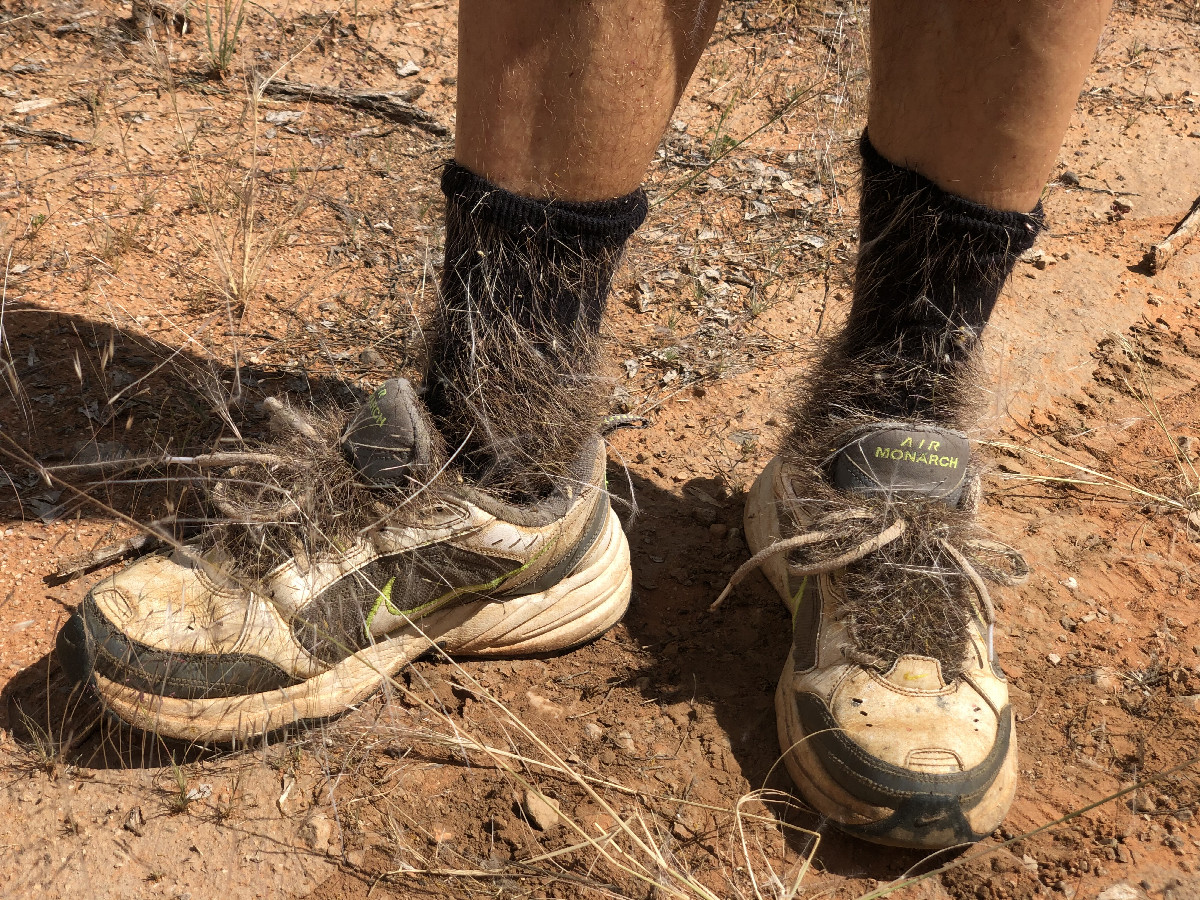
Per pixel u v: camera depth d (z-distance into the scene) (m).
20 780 1.60
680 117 3.55
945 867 1.54
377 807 1.64
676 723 1.80
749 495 2.15
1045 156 1.53
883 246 1.68
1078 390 2.66
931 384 1.74
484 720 1.78
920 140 1.55
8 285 2.47
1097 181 3.44
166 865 1.53
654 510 2.21
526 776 1.70
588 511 1.78
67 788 1.60
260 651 1.59
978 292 1.68
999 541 1.88
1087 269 3.06
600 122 1.40
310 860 1.56
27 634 1.80
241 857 1.55
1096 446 2.49
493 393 1.64
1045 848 1.63
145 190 2.87
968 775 1.53
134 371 2.31
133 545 1.94
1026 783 1.73
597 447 1.79
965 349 1.73
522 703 1.81
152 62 3.25
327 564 1.61
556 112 1.39
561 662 1.90
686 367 2.60
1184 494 2.36
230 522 1.60
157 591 1.59
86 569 1.90
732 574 2.08
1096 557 2.20
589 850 1.60
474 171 1.47
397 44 3.65
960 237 1.59
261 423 2.22
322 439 1.67
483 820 1.64
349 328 2.55
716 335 2.71
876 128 1.62
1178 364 2.76
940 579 1.67
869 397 1.78
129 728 1.61
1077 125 3.70
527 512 1.70
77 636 1.56
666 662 1.91
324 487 1.61
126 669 1.54
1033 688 1.89
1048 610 2.06
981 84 1.45
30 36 3.36
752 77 3.77
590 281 1.61
